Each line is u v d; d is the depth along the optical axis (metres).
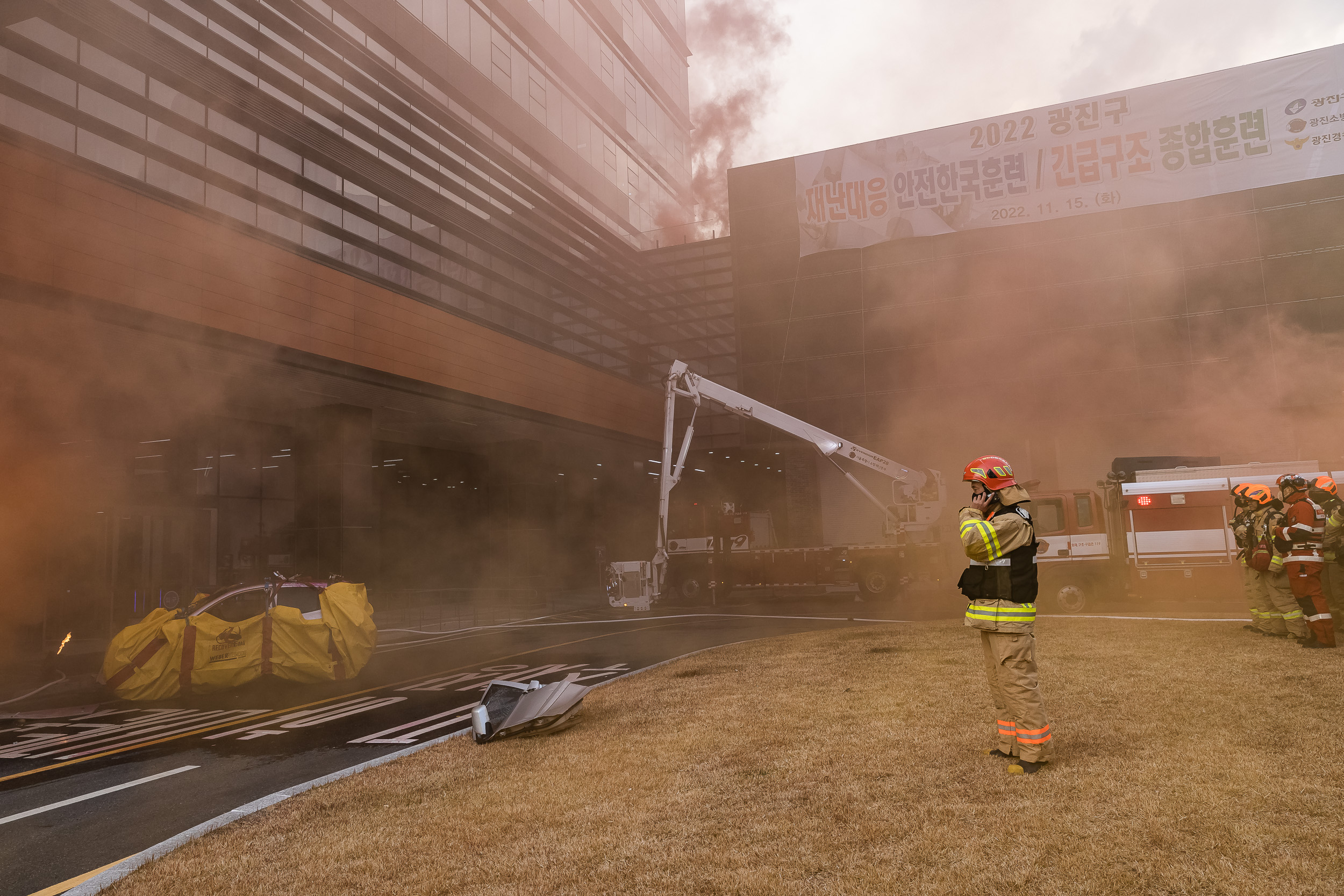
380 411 24.78
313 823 4.63
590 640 14.91
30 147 13.97
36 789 6.14
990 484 4.96
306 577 12.16
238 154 18.42
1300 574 8.25
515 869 3.74
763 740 5.79
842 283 31.16
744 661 9.86
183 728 8.23
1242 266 26.70
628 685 8.87
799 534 30.80
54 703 10.14
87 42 15.34
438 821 4.54
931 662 8.67
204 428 21.69
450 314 23.12
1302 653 7.86
